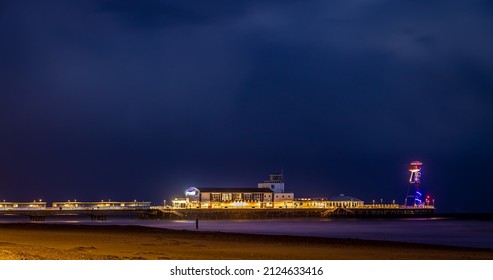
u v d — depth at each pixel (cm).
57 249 6053
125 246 6850
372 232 13438
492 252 7088
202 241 7838
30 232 9475
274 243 7688
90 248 6412
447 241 10694
